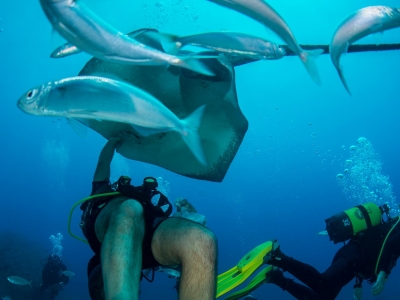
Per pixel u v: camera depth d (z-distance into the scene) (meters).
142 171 49.78
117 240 1.73
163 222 2.05
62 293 19.77
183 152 3.21
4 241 20.17
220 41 1.99
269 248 4.27
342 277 4.36
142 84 2.92
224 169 3.30
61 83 1.57
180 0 24.48
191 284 1.79
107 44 1.44
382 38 1.96
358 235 4.48
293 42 1.77
